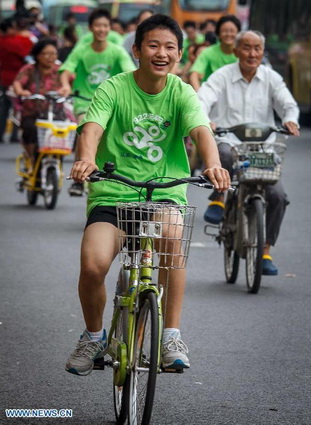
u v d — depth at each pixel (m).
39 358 13.33
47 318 15.38
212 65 24.52
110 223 10.88
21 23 41.50
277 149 17.48
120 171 11.27
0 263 19.30
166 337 10.62
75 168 10.26
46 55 26.97
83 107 25.12
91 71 25.05
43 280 17.94
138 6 88.19
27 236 22.22
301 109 55.19
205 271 19.17
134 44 11.20
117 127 11.23
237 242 17.44
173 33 11.05
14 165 35.38
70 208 26.69
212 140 10.95
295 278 18.62
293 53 54.12
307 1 52.19
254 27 63.19
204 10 76.56
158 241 10.54
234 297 17.02
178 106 11.20
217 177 10.34
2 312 15.70
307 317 15.78
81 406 11.51
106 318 15.32
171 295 10.66
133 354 10.36
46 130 25.67
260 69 18.25
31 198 27.05
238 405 11.66
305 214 25.86
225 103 18.33
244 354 13.69
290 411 11.49
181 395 11.95
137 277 10.66
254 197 17.30
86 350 11.11
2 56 41.28
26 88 27.09
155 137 11.24
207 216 19.14
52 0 100.00
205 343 14.19
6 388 12.10
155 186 10.41
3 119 42.41
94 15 24.73
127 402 10.54
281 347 14.09
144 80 11.13
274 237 17.84
